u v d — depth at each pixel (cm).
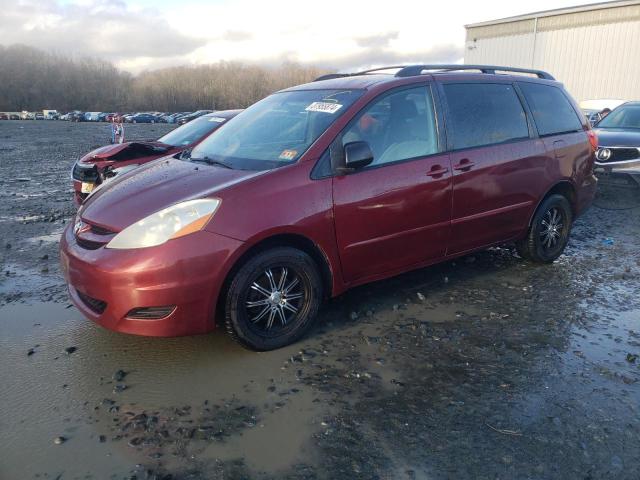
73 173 733
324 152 357
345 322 390
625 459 246
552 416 278
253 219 321
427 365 330
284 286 347
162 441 259
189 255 304
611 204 824
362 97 384
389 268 396
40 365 329
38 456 248
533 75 529
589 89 2217
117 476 236
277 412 282
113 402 291
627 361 335
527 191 471
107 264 305
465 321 393
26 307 417
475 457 248
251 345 336
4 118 8350
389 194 376
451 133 419
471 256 548
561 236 524
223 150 409
